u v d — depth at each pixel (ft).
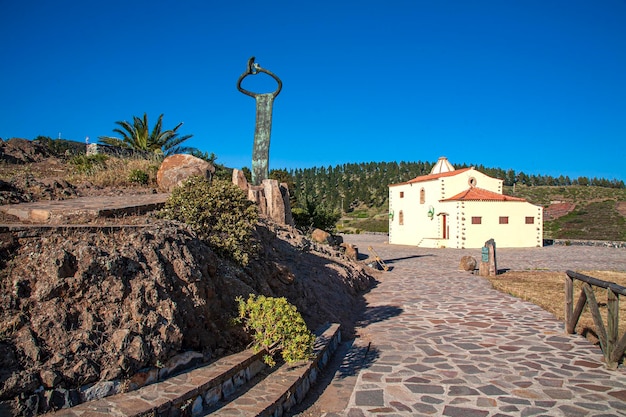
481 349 24.70
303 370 18.31
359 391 18.61
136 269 15.55
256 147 54.29
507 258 88.28
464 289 46.96
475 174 135.74
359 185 390.42
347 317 32.48
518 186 310.24
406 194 147.64
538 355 23.45
